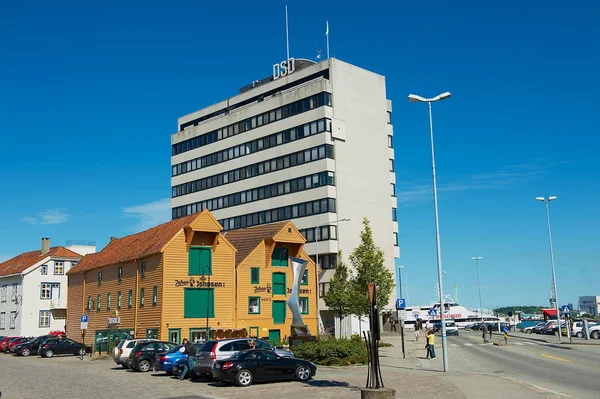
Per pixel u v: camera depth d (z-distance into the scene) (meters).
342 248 74.12
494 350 46.19
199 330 48.28
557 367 30.19
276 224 55.62
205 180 90.56
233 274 50.91
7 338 59.28
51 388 24.95
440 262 30.48
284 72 89.56
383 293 48.47
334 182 75.25
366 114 81.00
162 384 26.12
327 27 85.50
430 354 38.88
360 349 35.50
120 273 55.06
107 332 53.94
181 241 48.66
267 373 24.98
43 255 75.38
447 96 32.06
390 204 82.19
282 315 53.47
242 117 86.31
